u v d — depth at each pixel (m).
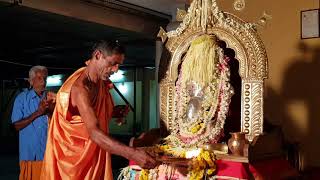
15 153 10.20
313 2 3.36
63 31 6.81
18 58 8.83
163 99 3.07
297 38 3.44
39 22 6.07
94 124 2.15
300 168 3.13
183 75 2.84
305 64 3.39
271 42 3.57
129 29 4.46
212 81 2.71
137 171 2.78
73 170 2.20
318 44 3.33
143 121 11.45
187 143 2.73
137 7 4.39
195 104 2.77
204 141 2.66
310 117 3.35
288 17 3.49
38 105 3.38
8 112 12.14
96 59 2.27
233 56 2.98
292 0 3.47
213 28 2.79
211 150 2.53
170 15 4.77
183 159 2.50
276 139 2.74
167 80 3.04
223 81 2.69
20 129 3.24
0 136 12.16
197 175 2.40
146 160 2.15
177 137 2.82
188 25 2.93
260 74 2.59
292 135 3.44
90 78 2.29
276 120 3.52
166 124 3.05
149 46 8.12
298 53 3.43
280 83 3.51
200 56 2.72
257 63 2.60
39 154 3.36
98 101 2.32
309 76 3.37
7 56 8.60
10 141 11.98
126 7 4.29
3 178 6.60
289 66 3.47
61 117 2.26
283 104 3.49
